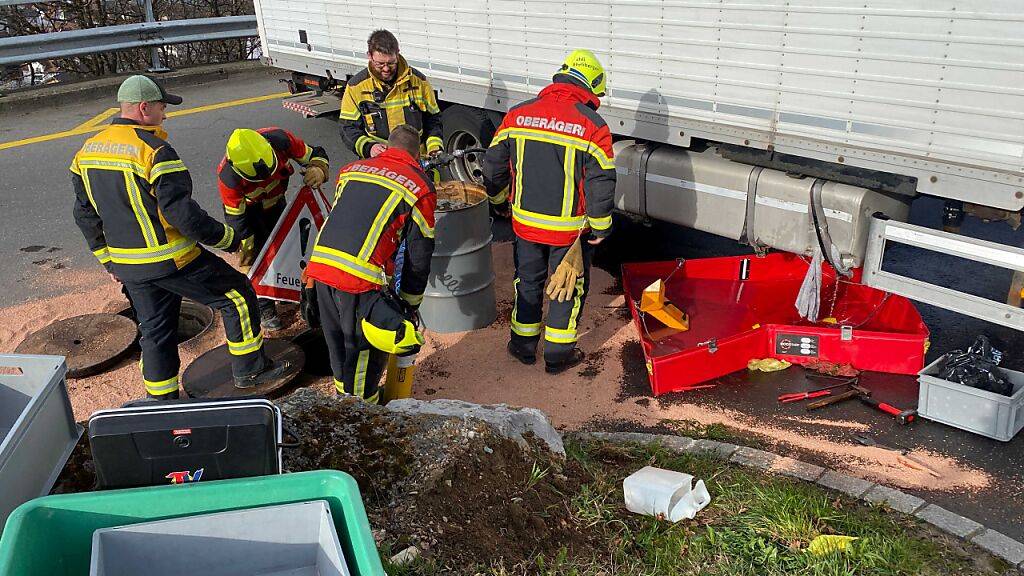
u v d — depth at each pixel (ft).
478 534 9.94
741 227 16.72
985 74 12.24
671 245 21.98
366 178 12.91
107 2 47.62
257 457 8.20
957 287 16.65
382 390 14.74
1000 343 16.47
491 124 21.85
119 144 12.75
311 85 28.32
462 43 20.89
